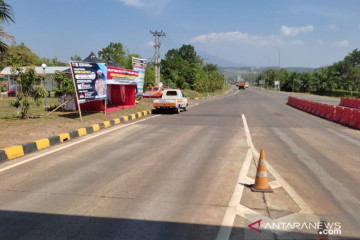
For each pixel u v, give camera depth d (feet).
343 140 37.37
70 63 45.50
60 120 45.47
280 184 20.56
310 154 29.50
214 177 21.76
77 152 29.22
